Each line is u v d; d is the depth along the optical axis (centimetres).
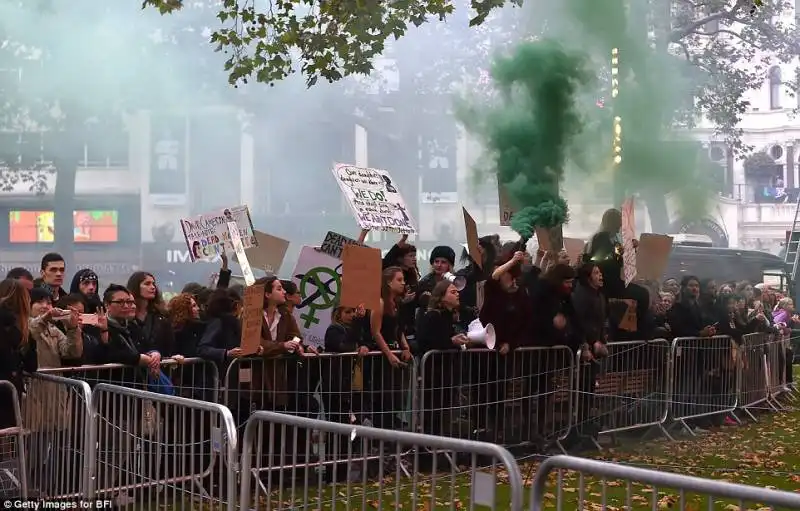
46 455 535
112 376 586
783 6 2230
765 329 1100
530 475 628
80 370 571
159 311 645
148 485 470
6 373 537
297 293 679
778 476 702
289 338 666
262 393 630
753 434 916
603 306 803
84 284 680
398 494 354
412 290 785
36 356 552
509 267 714
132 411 483
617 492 572
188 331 664
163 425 478
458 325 769
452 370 699
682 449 820
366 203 738
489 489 322
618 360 840
